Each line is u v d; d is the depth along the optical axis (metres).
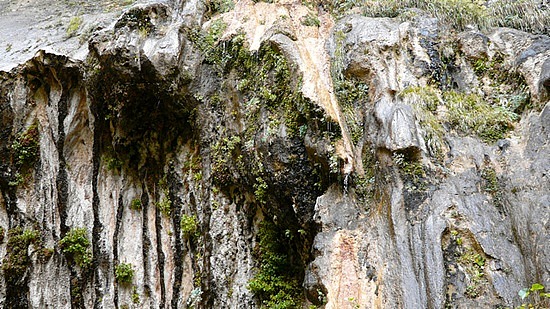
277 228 5.20
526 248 3.44
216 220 5.33
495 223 3.64
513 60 4.71
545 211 3.46
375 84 4.81
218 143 5.44
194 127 5.70
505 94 4.57
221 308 5.13
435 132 4.20
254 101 5.18
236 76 5.52
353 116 4.79
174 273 5.67
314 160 4.62
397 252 3.79
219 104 5.55
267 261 5.16
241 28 5.77
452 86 4.81
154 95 5.63
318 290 3.99
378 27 5.28
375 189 4.24
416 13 5.41
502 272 3.42
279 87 5.02
